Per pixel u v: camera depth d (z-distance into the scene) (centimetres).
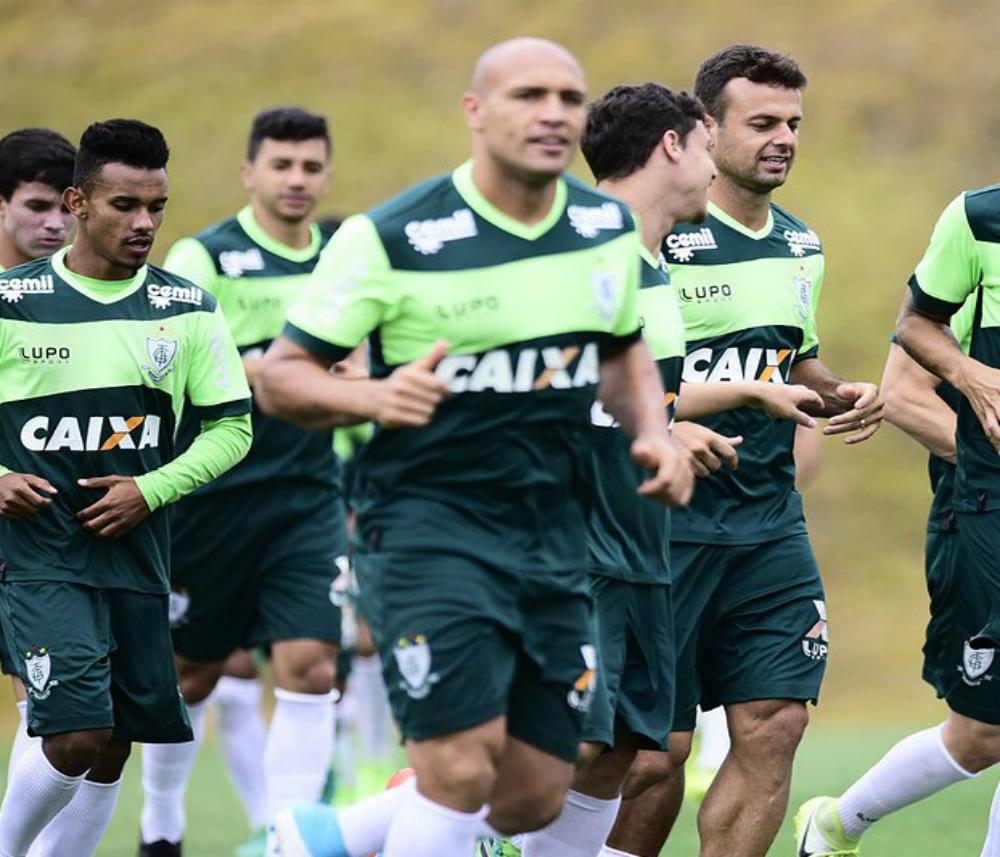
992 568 2217
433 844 1616
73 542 2116
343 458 3825
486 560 1641
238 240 3009
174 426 2212
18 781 2098
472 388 1625
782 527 2230
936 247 2223
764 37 9331
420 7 9688
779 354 2291
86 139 2106
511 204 1636
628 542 1998
